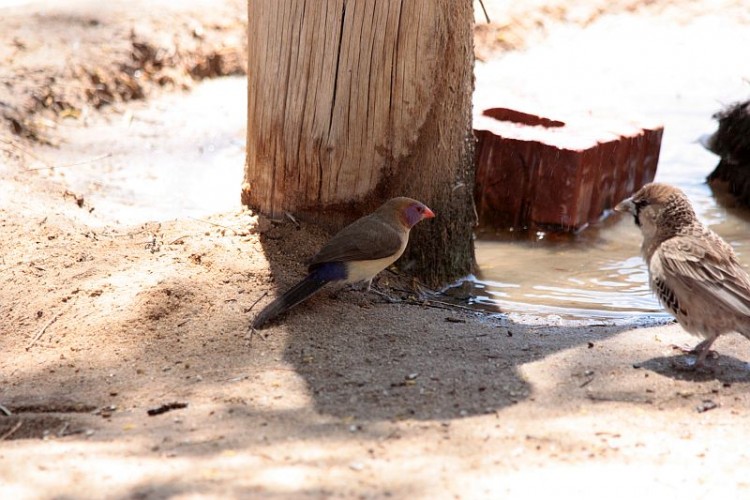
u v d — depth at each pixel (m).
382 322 11.04
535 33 24.80
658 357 10.20
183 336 10.45
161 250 12.13
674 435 8.26
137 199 15.66
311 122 11.98
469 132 12.91
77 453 7.84
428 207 12.57
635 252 15.02
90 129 18.11
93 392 9.39
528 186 15.76
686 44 25.12
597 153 15.70
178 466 7.52
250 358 10.01
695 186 17.80
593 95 21.66
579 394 9.15
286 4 11.73
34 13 20.92
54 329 10.74
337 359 9.98
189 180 16.66
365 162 12.12
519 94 21.36
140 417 8.73
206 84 20.91
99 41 20.11
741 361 10.13
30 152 16.64
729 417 8.66
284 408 8.80
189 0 22.33
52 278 11.66
